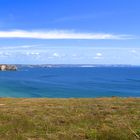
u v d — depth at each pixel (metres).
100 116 24.64
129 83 188.62
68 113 26.78
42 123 21.28
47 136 17.28
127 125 19.59
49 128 19.53
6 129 18.92
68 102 42.06
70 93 117.62
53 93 115.88
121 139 15.59
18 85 156.25
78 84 175.75
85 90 133.25
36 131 18.72
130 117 23.97
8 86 147.38
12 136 16.95
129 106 32.81
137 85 170.25
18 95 104.94
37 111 28.38
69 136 17.14
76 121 22.25
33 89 132.88
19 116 24.61
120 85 169.50
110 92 124.62
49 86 154.38
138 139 15.33
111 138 15.83
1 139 16.22
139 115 25.05
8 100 50.41
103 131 17.38
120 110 28.59
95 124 20.83
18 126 19.95
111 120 22.23
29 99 52.56
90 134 17.09
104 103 38.25
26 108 31.97
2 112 27.64
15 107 34.03
